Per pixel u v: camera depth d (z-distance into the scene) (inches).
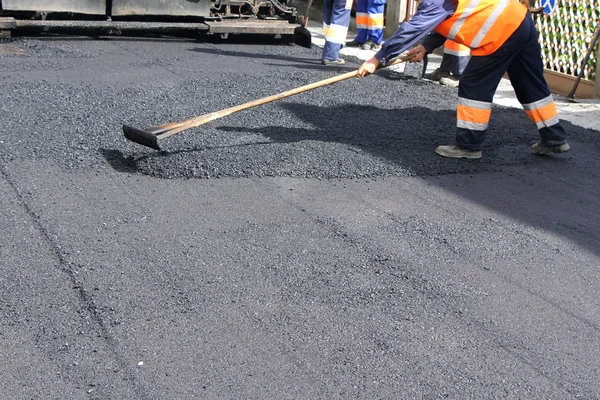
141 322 136.3
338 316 141.3
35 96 282.5
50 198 190.2
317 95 312.3
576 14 366.3
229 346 130.1
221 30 434.9
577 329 141.1
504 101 333.1
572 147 261.1
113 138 236.4
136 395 116.3
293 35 458.9
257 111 277.9
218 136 242.5
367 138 253.4
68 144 229.5
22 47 383.6
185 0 438.6
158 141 207.5
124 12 427.2
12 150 221.6
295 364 125.9
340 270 159.5
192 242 169.3
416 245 174.1
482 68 227.3
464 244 176.1
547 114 239.0
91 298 143.3
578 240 182.1
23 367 121.9
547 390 122.3
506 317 144.1
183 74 340.8
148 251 163.9
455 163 233.5
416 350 131.6
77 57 368.8
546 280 160.2
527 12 225.3
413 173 222.7
